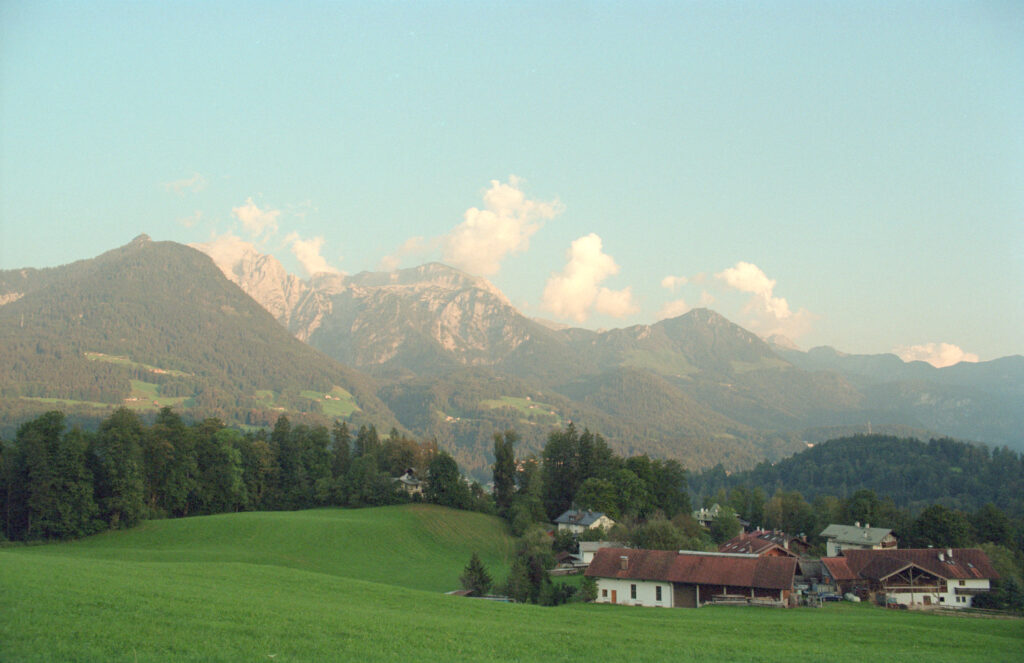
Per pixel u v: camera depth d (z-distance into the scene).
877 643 44.50
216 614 36.78
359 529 111.94
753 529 167.12
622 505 137.88
